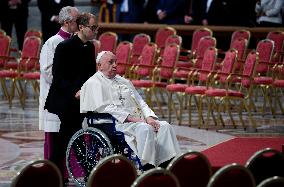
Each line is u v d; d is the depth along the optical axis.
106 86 23.72
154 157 22.66
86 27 23.55
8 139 32.47
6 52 43.03
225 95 34.62
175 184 16.00
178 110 40.47
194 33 44.41
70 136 23.61
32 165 16.80
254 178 17.98
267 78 38.38
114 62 23.91
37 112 39.81
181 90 35.94
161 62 43.28
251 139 30.12
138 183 15.63
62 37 24.52
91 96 23.33
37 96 42.69
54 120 24.27
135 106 24.16
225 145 28.56
